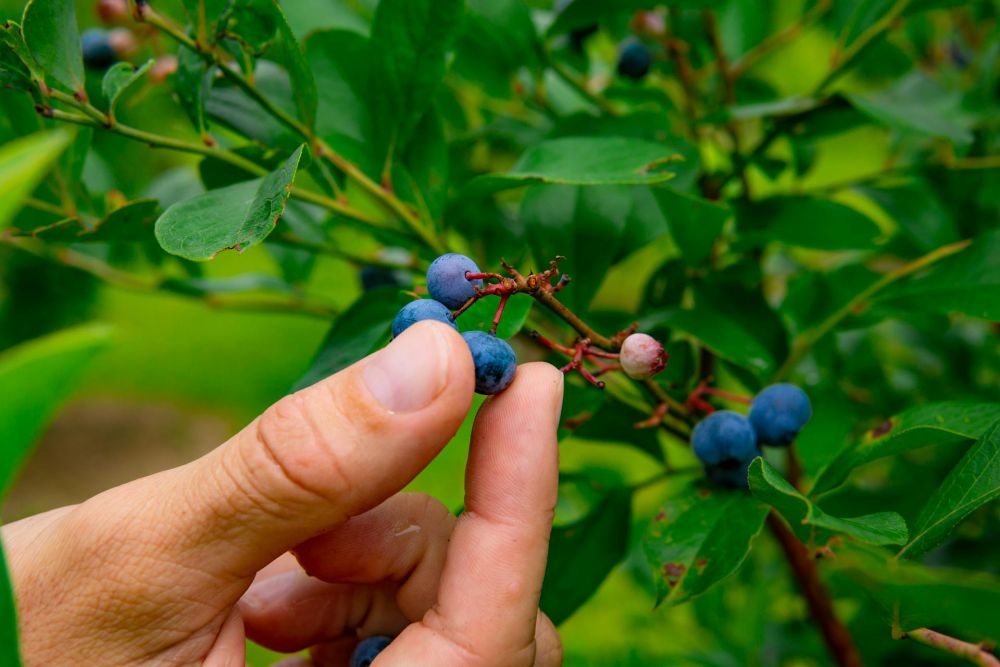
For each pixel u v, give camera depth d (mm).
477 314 271
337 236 489
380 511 297
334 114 314
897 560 264
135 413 1699
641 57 387
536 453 266
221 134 366
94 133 377
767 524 364
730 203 364
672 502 294
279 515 251
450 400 249
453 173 394
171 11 406
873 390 450
